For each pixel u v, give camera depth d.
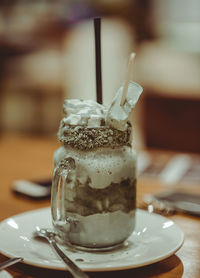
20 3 2.70
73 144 0.51
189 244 0.57
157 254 0.50
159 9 2.52
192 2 2.44
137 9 2.57
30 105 2.70
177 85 1.92
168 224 0.58
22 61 2.80
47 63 2.81
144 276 0.49
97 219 0.50
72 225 0.51
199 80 2.03
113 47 2.81
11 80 2.75
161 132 1.58
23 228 0.58
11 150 1.16
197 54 2.40
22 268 0.50
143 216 0.62
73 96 2.90
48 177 0.88
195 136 1.53
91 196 0.50
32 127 2.71
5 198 0.75
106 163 0.50
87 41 2.85
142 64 2.40
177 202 0.72
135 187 0.53
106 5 2.66
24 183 0.81
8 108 2.71
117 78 2.89
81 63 2.91
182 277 0.49
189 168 0.94
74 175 0.50
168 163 0.99
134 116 2.59
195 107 1.52
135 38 2.60
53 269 0.50
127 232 0.52
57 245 0.53
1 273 0.48
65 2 2.69
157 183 0.84
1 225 0.58
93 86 2.95
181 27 2.49
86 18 2.73
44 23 2.73
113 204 0.51
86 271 0.48
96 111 0.52
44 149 1.17
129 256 0.50
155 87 1.83
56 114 2.73
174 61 2.37
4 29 2.74
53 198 0.51
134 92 0.51
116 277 0.49
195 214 0.67
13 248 0.52
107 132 0.50
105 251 0.52
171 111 1.56
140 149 1.15
